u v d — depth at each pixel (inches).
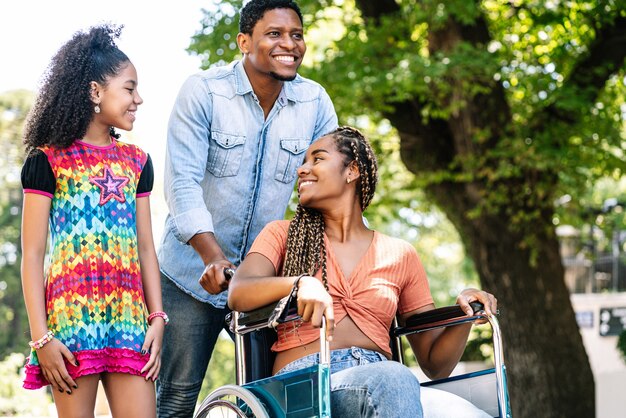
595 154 363.9
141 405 121.2
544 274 364.2
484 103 350.9
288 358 120.6
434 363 128.8
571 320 366.6
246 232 145.9
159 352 124.3
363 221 129.9
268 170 144.6
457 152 363.6
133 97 125.2
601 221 431.8
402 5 361.7
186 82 142.1
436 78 333.7
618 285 673.6
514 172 340.5
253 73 141.6
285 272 122.7
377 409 105.4
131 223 123.6
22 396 498.0
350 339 120.5
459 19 338.6
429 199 389.1
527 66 356.2
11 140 852.0
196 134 140.1
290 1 140.6
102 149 123.5
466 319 120.2
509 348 367.9
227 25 349.1
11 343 799.1
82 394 119.0
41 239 119.6
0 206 848.3
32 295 118.0
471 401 124.0
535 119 357.1
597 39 369.4
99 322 119.3
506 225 362.9
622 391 621.3
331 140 126.3
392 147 422.3
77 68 121.6
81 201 120.4
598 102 374.3
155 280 127.1
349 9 407.2
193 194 136.6
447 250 902.4
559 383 362.9
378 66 351.6
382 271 124.3
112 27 126.2
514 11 396.5
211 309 145.6
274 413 109.7
